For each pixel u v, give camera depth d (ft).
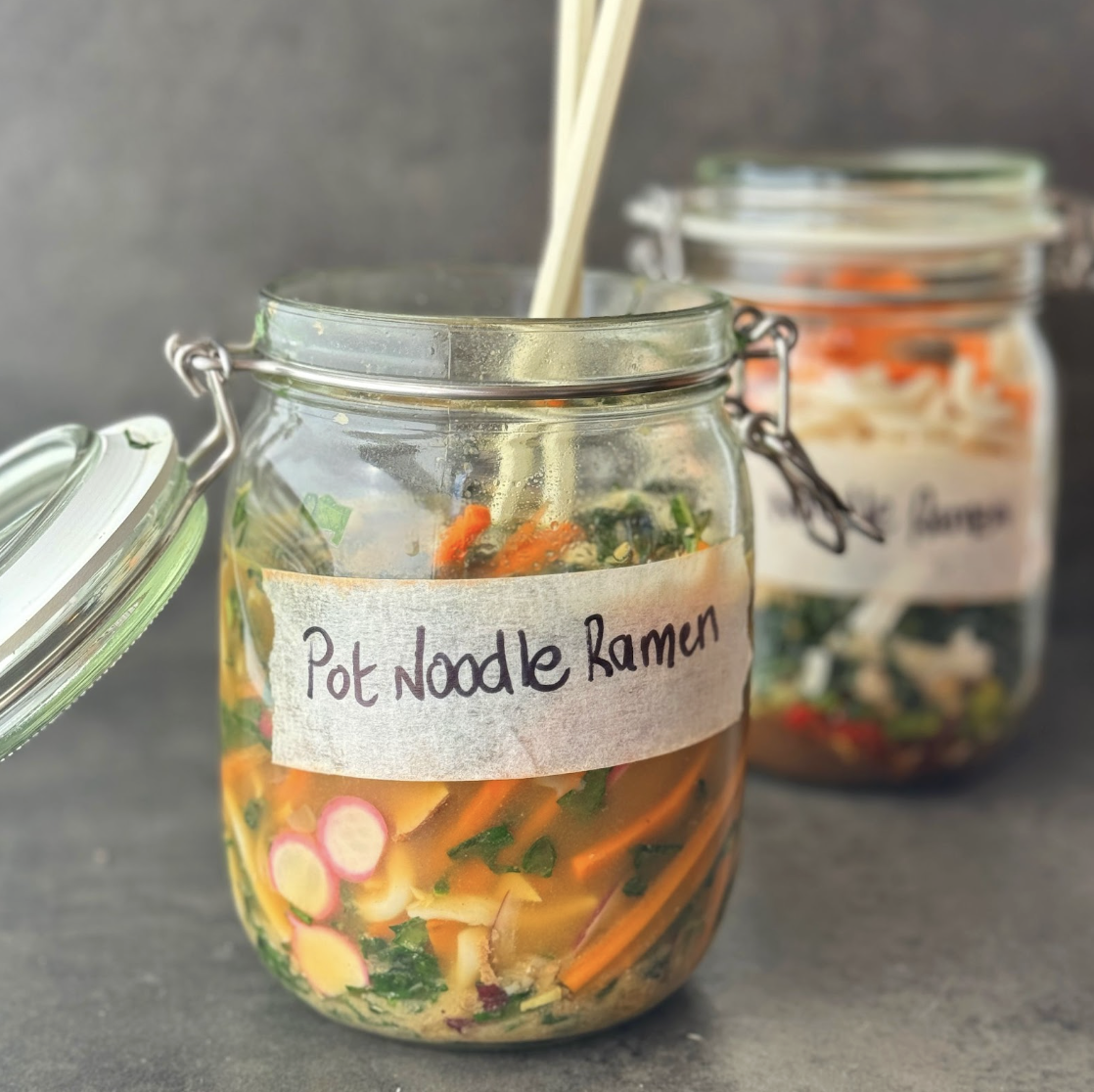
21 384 2.01
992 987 1.38
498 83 1.99
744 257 1.67
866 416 1.62
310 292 1.33
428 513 1.17
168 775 1.77
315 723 1.19
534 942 1.20
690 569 1.21
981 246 1.63
